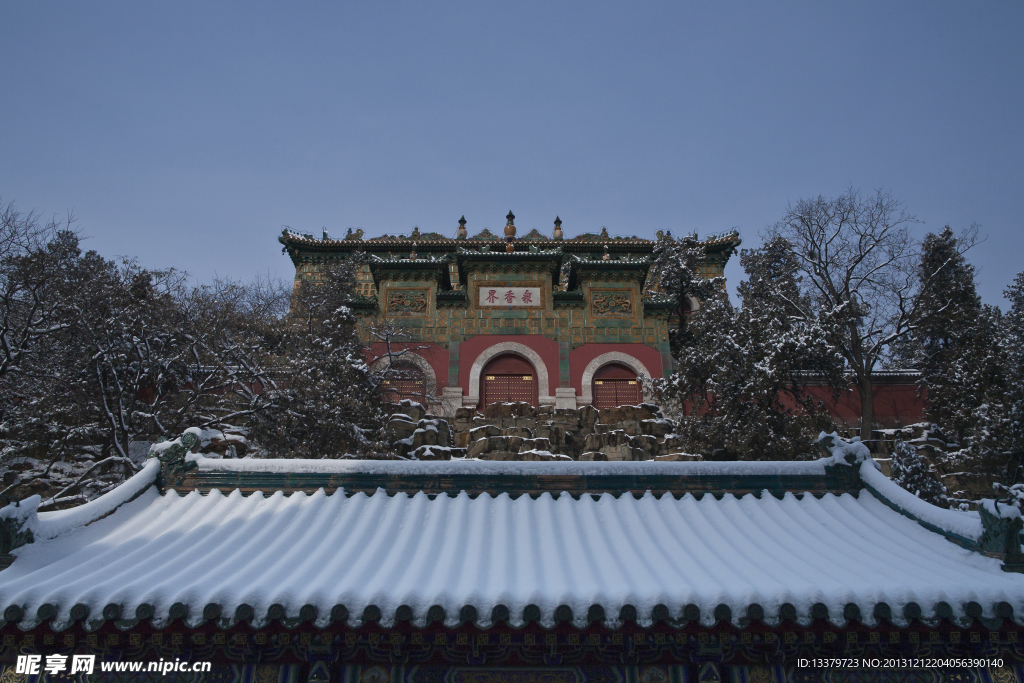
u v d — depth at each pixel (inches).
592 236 2015.3
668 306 1416.1
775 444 979.9
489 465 392.8
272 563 309.9
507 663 298.2
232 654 295.4
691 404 1262.3
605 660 300.4
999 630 284.7
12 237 931.3
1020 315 1269.7
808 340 1063.0
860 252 1326.3
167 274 1085.8
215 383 1059.3
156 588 270.4
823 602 269.9
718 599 270.1
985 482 1055.6
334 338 1165.7
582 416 1207.6
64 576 291.4
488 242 1936.5
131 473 847.1
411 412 1143.0
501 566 311.1
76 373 936.9
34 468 982.4
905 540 355.6
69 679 289.0
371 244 1905.8
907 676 301.9
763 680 300.2
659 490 390.6
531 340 1380.4
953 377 1217.4
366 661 297.0
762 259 1449.3
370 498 379.9
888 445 1180.5
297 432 938.1
